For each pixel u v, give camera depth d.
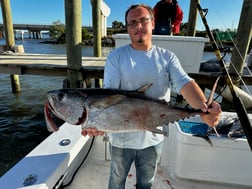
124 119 1.10
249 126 1.34
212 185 1.88
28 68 5.71
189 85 1.20
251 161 1.73
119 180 1.41
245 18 4.32
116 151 1.34
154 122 1.14
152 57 1.24
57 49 24.25
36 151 1.62
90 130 1.10
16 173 1.36
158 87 1.26
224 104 4.54
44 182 1.29
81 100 1.09
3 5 8.28
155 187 1.86
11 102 6.79
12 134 4.85
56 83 9.20
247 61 7.24
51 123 1.12
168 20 4.86
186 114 1.12
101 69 5.16
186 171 1.86
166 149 2.17
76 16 4.80
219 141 1.72
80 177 1.95
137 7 1.21
